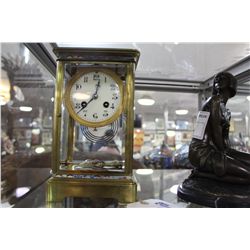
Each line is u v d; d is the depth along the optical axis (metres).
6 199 0.86
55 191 0.76
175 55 1.15
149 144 1.64
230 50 1.09
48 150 1.21
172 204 0.76
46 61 1.07
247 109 1.25
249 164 0.79
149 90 1.49
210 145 0.82
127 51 0.79
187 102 1.57
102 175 0.78
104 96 0.82
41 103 1.17
